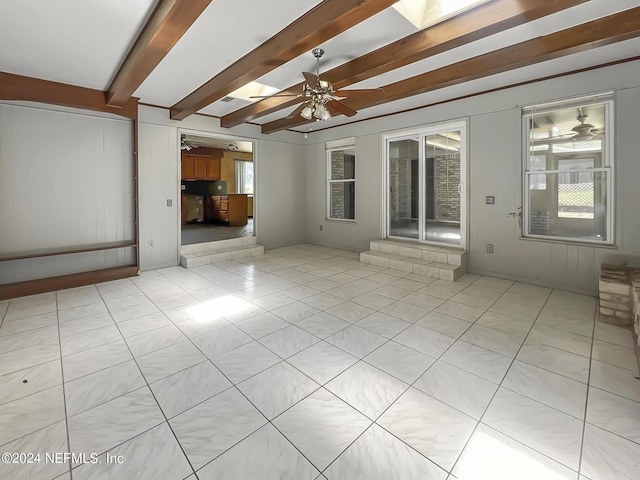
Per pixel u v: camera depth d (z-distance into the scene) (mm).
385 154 5656
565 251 3799
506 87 4094
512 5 2307
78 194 4234
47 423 1681
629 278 2951
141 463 1437
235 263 5395
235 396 1909
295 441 1563
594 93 3465
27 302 3523
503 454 1478
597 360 2266
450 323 2932
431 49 2771
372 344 2545
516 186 4125
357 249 6234
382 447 1524
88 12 2430
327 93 3145
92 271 4355
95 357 2354
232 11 2432
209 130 5527
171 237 5195
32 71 3529
